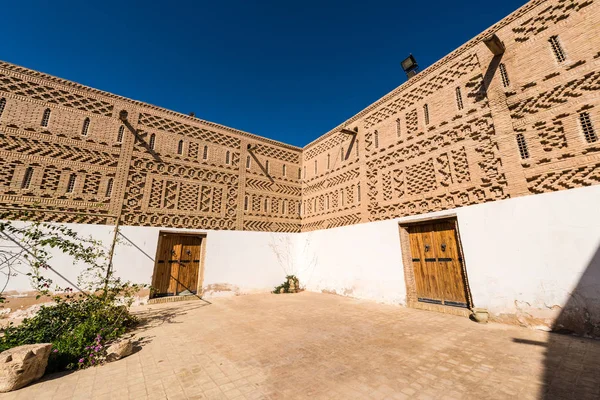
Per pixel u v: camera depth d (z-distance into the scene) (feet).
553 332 16.29
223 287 33.17
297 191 43.98
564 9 18.62
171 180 32.30
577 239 16.10
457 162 23.13
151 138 31.89
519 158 19.35
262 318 21.71
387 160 29.68
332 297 31.81
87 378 11.29
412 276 25.89
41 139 25.53
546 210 17.51
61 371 12.07
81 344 13.56
